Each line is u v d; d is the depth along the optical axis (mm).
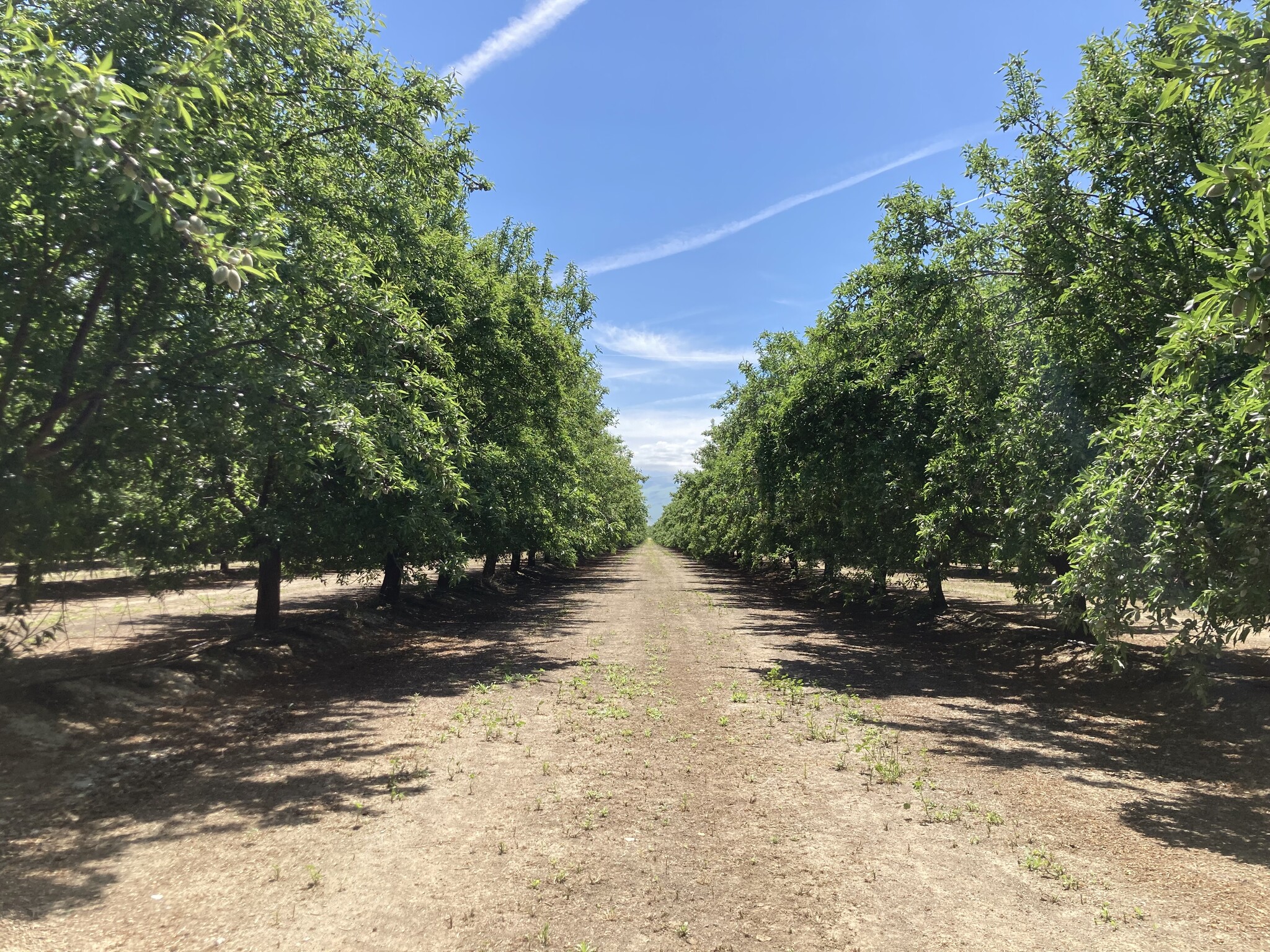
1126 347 8586
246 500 11305
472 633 17219
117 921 3727
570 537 23672
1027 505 9078
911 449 13609
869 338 13219
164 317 6879
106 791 5898
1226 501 4961
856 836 5098
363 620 16016
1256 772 6770
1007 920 3881
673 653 14195
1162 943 3643
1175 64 3215
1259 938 3707
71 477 7305
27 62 3902
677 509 76188
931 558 14305
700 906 4016
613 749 7277
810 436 16297
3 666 8305
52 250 6281
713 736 7852
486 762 6820
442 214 16328
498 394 16219
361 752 7156
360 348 8445
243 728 8148
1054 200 8727
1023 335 10344
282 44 7855
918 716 9195
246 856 4621
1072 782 6480
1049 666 12758
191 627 16344
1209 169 3041
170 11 6414
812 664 13250
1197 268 7328
